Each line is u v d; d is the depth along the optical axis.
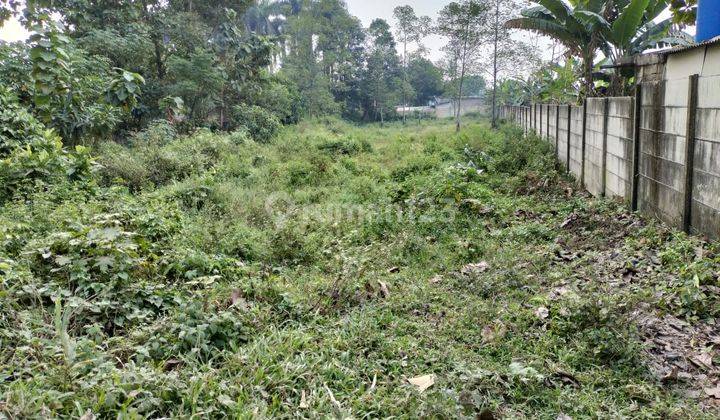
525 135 13.76
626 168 6.21
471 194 6.95
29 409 1.93
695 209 4.50
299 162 10.14
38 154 6.57
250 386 2.41
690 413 2.27
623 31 9.69
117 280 3.41
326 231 5.89
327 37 36.00
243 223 6.10
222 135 13.32
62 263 3.40
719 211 4.09
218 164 9.67
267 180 9.07
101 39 12.97
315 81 30.88
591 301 3.12
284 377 2.49
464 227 5.98
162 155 8.95
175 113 13.40
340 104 33.19
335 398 2.41
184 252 4.27
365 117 40.12
